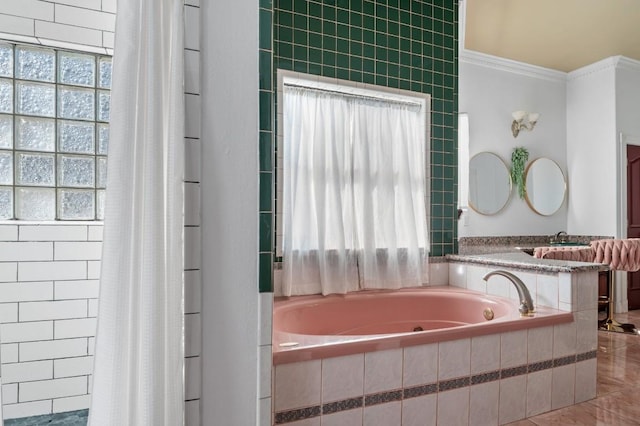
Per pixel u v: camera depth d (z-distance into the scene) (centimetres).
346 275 273
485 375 197
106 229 117
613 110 438
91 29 207
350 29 285
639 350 314
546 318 215
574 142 476
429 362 183
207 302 133
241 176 139
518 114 436
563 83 481
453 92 324
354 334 267
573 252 335
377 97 295
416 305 284
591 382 231
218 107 136
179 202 129
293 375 156
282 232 263
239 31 140
